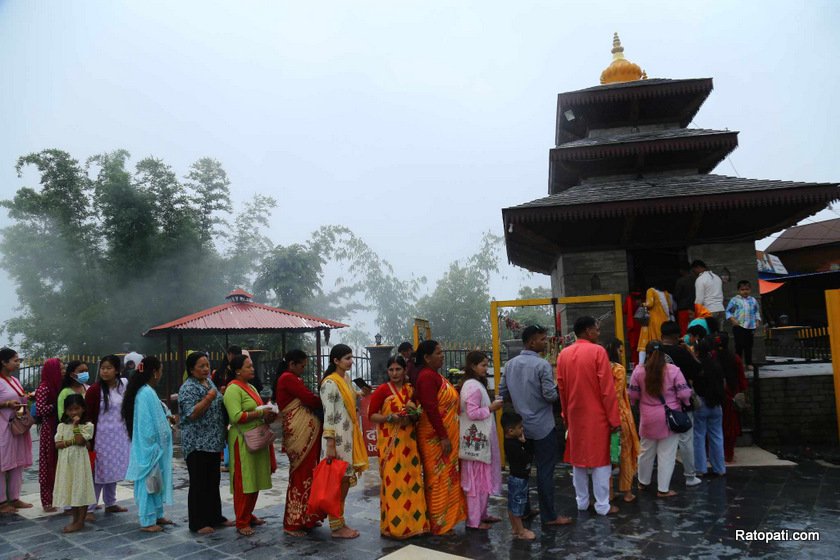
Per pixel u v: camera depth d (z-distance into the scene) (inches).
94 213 1062.4
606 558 177.5
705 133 474.3
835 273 872.9
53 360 282.7
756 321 385.1
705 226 426.6
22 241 991.6
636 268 561.9
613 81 564.1
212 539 213.6
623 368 251.8
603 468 222.5
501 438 335.6
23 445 279.0
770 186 401.4
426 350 212.2
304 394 217.6
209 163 1159.0
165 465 231.0
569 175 531.5
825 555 173.5
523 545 193.2
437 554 187.0
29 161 1011.3
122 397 268.4
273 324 589.0
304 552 194.9
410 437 209.9
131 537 219.9
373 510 249.3
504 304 345.7
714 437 279.1
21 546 214.2
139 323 1000.9
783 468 289.6
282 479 324.8
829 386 357.1
